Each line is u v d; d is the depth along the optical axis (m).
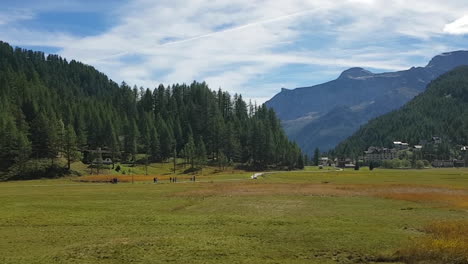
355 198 66.00
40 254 31.25
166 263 28.45
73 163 166.12
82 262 28.77
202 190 83.00
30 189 92.81
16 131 150.88
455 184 97.56
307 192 76.00
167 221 44.56
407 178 128.25
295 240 34.38
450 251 29.58
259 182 107.94
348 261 28.95
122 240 34.72
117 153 179.12
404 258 29.33
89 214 50.25
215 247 32.25
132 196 72.50
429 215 46.81
